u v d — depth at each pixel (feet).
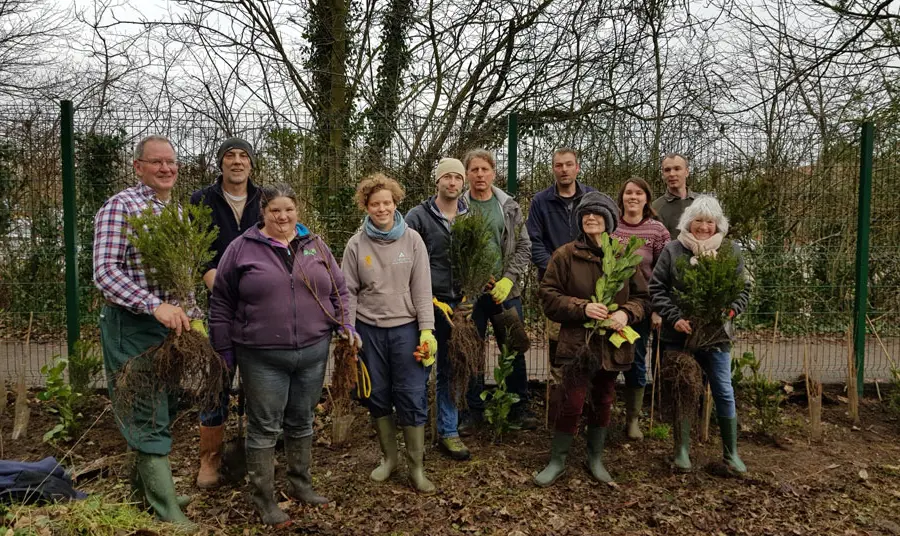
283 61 30.99
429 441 14.84
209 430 12.12
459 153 18.98
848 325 18.69
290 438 11.33
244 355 10.59
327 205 18.84
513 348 14.85
